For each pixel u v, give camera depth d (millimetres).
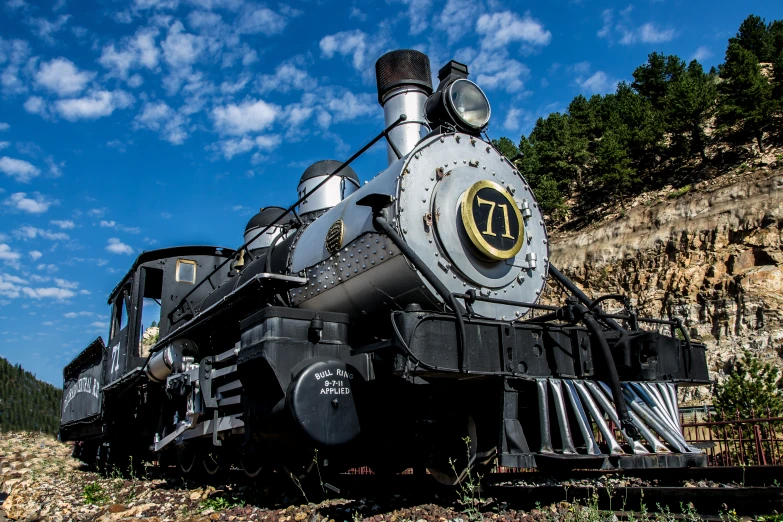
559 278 6559
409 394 5645
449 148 6082
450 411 5297
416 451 5902
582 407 4953
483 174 6242
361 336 6262
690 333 20234
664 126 31406
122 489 9398
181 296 11625
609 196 32781
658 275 22016
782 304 18500
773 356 17797
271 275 6195
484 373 4750
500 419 4824
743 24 47656
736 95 28188
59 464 16281
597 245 24734
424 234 5484
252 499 6543
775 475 5426
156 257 11547
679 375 5820
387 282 5449
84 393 14719
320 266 6297
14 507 8656
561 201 33656
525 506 5258
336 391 5184
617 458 4492
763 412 9844
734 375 10773
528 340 5137
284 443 5359
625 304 5949
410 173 5594
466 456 5523
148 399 10414
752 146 27422
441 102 6574
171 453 11016
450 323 4742
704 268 20906
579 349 5418
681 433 5082
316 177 9781
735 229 20625
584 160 39000
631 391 5254
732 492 4266
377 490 6492
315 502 5949
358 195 6254
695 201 22547
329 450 5152
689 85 30875
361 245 5734
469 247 5691
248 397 5715
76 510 7672
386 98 7867
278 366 5211
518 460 4648
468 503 5156
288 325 5445
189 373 7809
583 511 4402
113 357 12133
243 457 7082
